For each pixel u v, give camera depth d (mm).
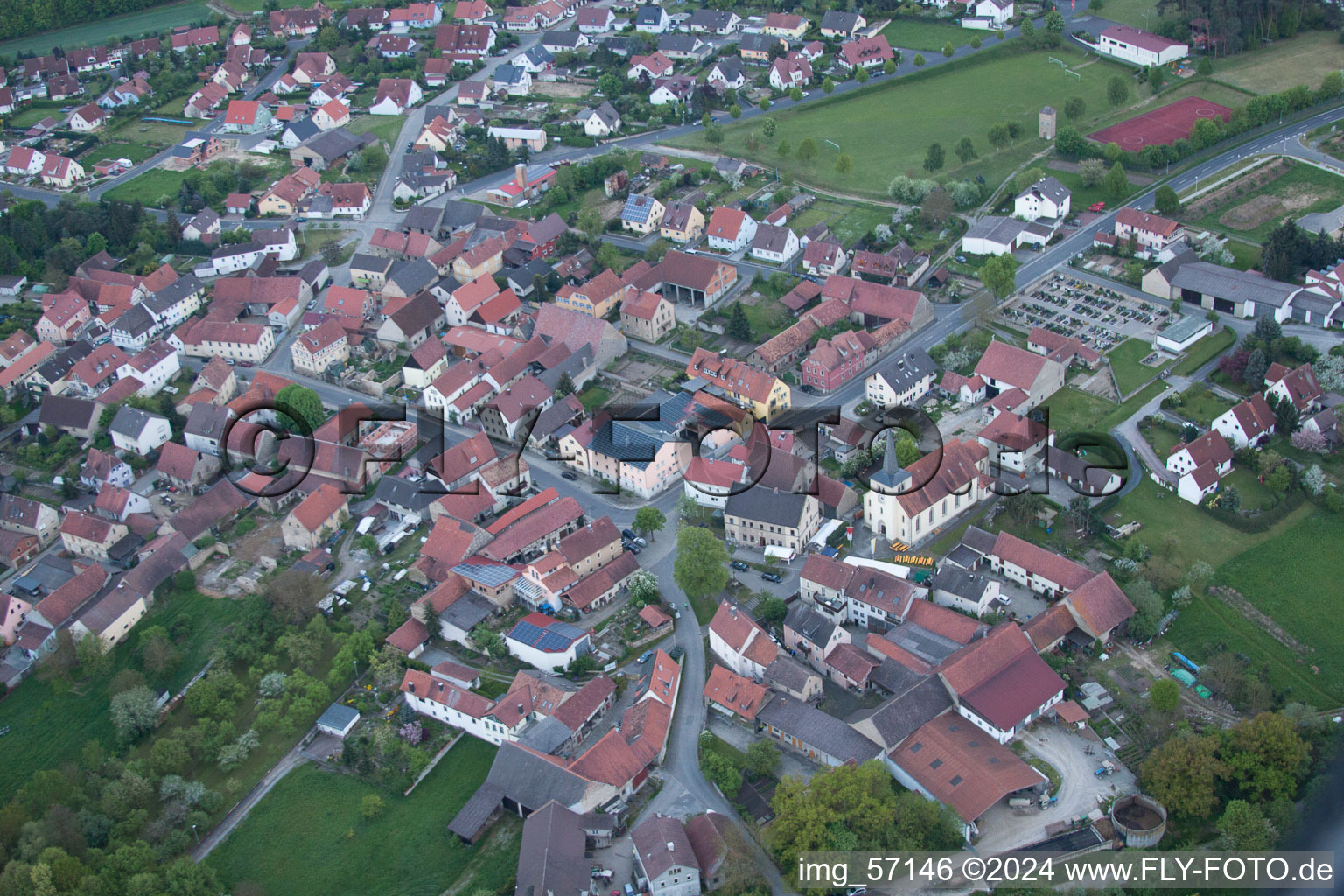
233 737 196375
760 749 180375
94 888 166000
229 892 171500
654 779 182000
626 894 163750
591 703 191875
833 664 196625
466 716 192625
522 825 176750
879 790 169750
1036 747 180750
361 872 173875
